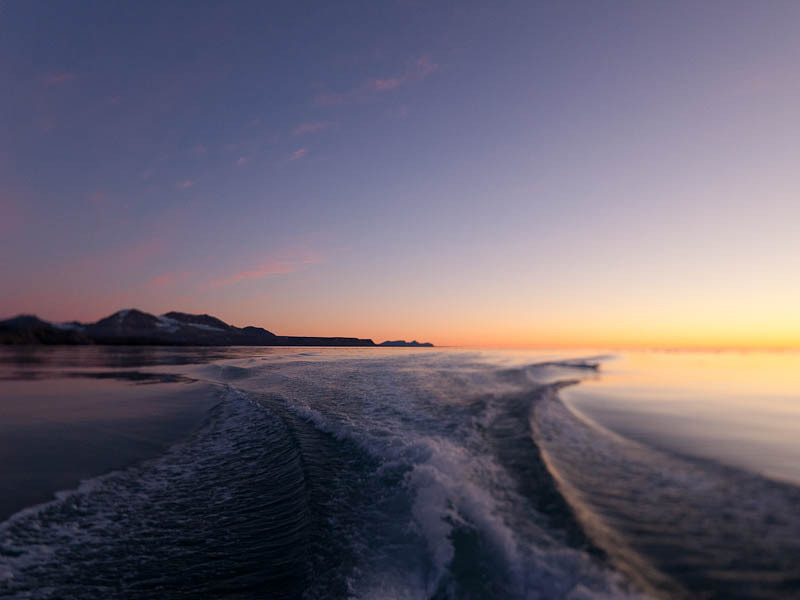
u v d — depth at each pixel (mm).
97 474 8141
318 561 4809
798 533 4406
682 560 3947
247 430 11891
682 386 17406
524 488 6031
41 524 5953
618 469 6754
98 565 4930
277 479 7812
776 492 5590
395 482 6750
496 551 4367
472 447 8336
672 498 5480
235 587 4488
